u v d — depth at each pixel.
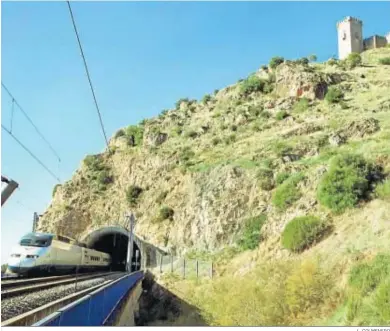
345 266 32.22
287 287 31.42
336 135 63.19
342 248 35.34
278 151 66.25
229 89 113.12
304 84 92.56
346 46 135.25
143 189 86.62
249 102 101.00
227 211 59.44
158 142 98.38
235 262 49.53
